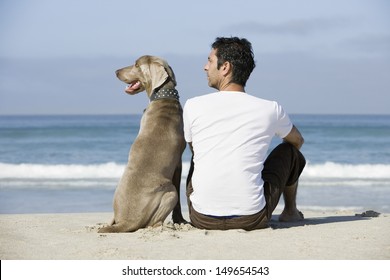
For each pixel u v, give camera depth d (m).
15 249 6.46
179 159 7.89
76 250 6.36
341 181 21.39
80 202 15.98
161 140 7.64
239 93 7.05
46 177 23.12
